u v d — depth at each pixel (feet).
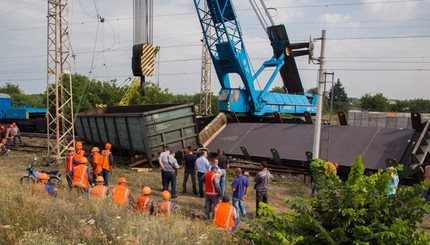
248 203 41.57
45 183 32.32
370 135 54.95
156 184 48.88
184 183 45.44
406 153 49.67
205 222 30.60
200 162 42.96
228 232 22.99
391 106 279.49
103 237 19.17
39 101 337.52
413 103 285.43
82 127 76.43
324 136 57.88
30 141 94.63
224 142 66.13
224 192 41.81
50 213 22.72
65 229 20.63
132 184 48.55
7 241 19.07
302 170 53.67
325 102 63.57
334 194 16.61
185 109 60.49
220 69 84.99
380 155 50.65
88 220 21.77
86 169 35.14
